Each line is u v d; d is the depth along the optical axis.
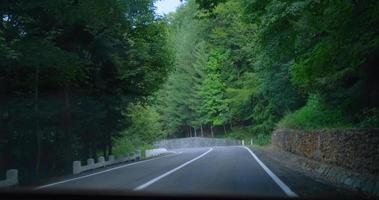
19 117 25.70
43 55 23.00
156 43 40.16
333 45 13.52
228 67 74.00
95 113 31.77
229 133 86.12
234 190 12.62
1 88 25.53
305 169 21.86
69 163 29.12
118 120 36.84
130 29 36.09
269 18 17.47
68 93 29.50
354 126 18.38
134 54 36.34
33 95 27.48
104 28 30.36
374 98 21.80
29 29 23.58
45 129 28.61
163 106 96.62
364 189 12.87
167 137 107.12
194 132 100.12
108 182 16.88
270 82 42.88
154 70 40.41
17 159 28.23
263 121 65.19
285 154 32.31
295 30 17.14
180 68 93.94
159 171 21.83
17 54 20.45
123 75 34.91
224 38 67.56
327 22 13.14
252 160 29.48
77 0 24.73
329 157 19.84
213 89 83.50
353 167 16.17
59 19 24.58
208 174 18.92
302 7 14.74
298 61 17.34
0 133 25.55
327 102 27.91
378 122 17.06
